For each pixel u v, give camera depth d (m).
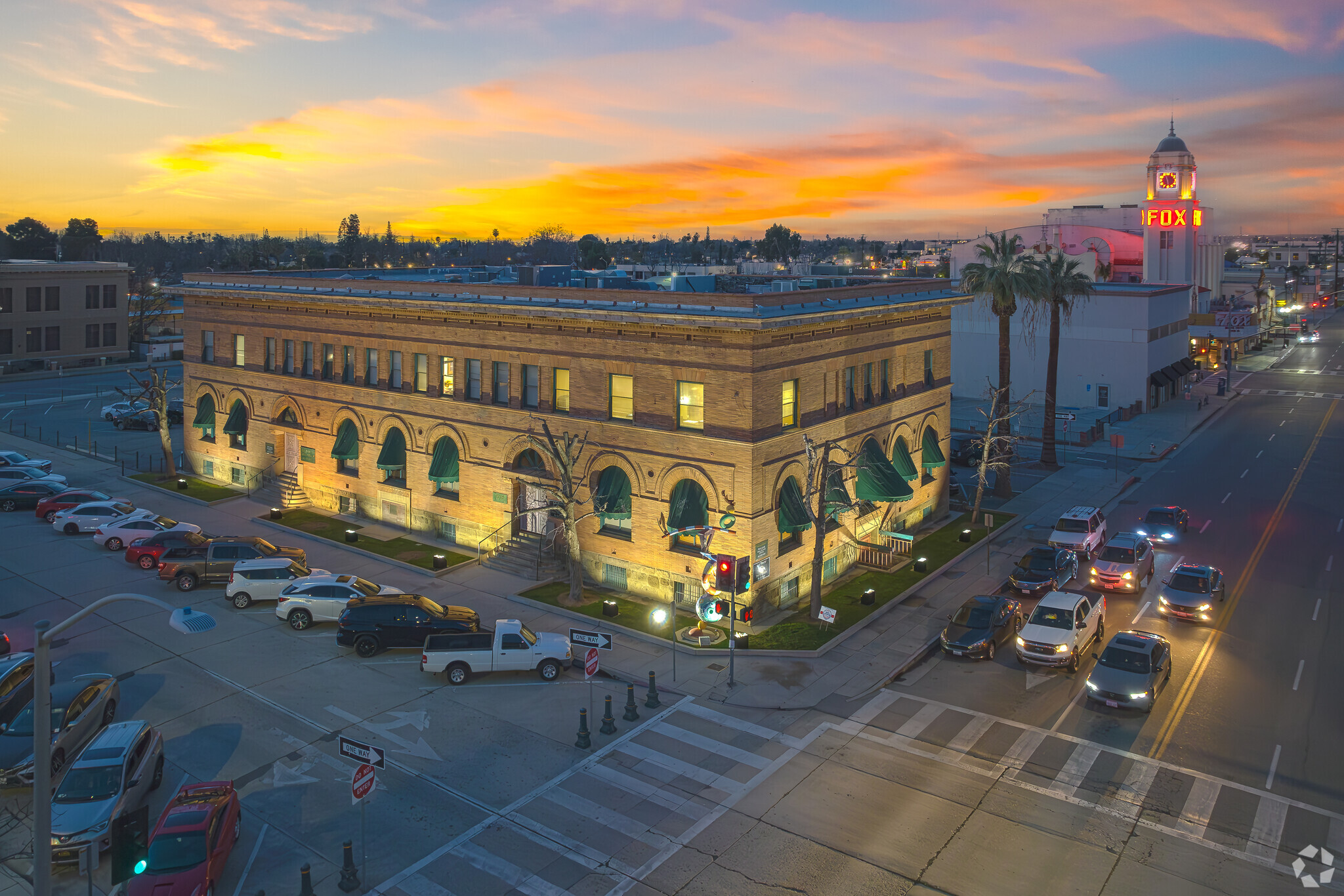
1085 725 27.97
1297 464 63.75
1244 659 32.53
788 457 36.91
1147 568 40.53
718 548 36.00
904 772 25.38
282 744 27.00
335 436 49.66
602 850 21.98
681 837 22.47
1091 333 81.94
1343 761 25.69
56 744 25.14
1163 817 23.08
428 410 45.22
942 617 36.88
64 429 72.69
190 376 57.97
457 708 29.27
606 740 27.27
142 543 42.25
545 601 37.81
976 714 28.75
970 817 23.19
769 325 34.31
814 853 21.77
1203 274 127.62
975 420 77.25
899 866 21.23
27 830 23.05
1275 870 20.92
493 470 42.91
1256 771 25.17
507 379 42.31
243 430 54.09
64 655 32.88
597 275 53.72
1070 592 38.75
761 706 29.38
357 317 47.78
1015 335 85.38
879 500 41.94
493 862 21.53
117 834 17.30
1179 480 59.38
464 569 41.91
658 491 37.50
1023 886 20.44
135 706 29.17
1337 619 36.19
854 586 39.84
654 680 29.39
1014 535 47.56
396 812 23.56
